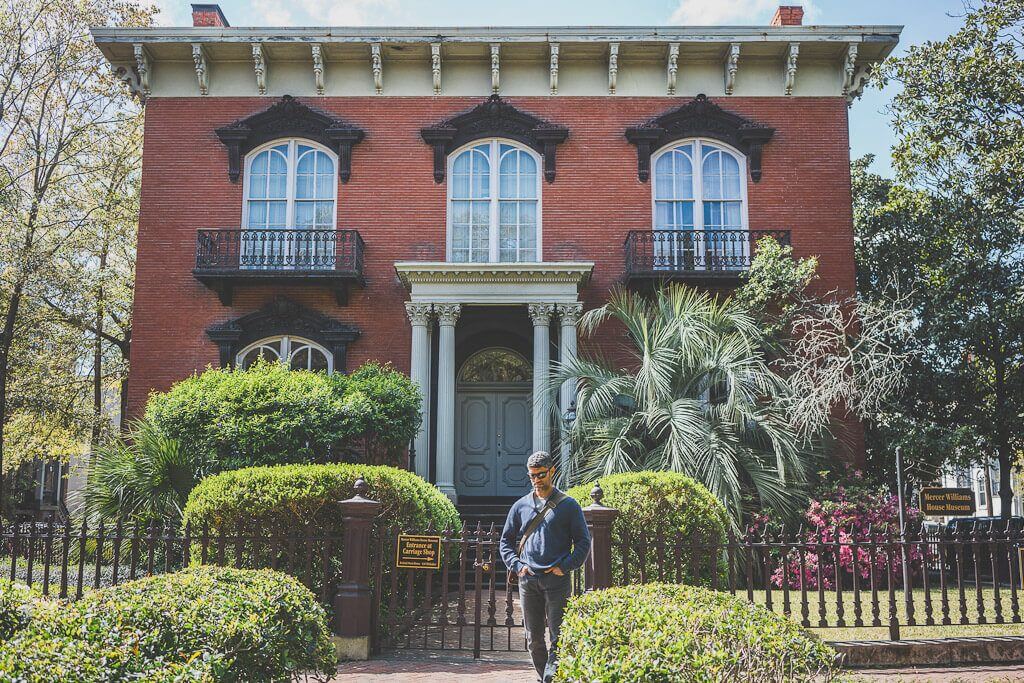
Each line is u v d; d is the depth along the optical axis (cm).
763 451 1347
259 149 1753
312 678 604
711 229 1723
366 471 873
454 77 1772
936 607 945
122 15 2131
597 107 1761
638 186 1733
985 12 1591
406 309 1592
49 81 2098
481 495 1750
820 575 762
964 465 1636
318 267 1667
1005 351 1597
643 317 1378
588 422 1306
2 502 1952
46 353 2262
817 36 1698
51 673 358
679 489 888
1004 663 719
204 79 1734
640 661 362
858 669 697
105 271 2116
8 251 1898
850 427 1600
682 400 1247
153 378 1664
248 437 1152
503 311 1694
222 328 1670
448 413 1550
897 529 1218
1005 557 1300
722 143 1755
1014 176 1544
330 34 1705
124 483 1155
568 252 1716
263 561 836
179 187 1728
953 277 1616
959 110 1600
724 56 1755
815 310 1622
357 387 1336
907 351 1628
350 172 1736
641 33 1708
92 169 2202
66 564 767
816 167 1739
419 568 797
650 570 858
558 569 573
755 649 379
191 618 438
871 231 1836
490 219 1734
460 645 794
